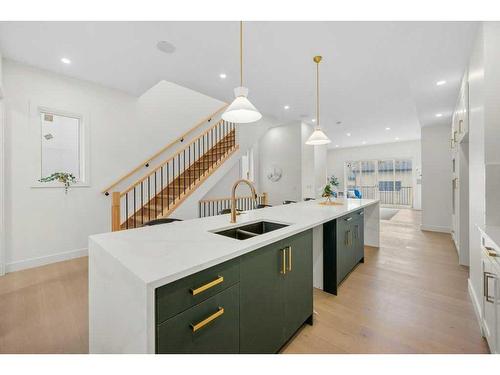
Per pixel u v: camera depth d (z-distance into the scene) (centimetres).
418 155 920
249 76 337
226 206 632
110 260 116
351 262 288
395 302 225
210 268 108
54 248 334
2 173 287
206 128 568
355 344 166
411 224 629
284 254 158
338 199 414
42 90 321
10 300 229
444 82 334
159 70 319
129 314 97
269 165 670
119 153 402
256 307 135
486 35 187
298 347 163
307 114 531
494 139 183
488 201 185
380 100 430
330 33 235
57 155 348
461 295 237
